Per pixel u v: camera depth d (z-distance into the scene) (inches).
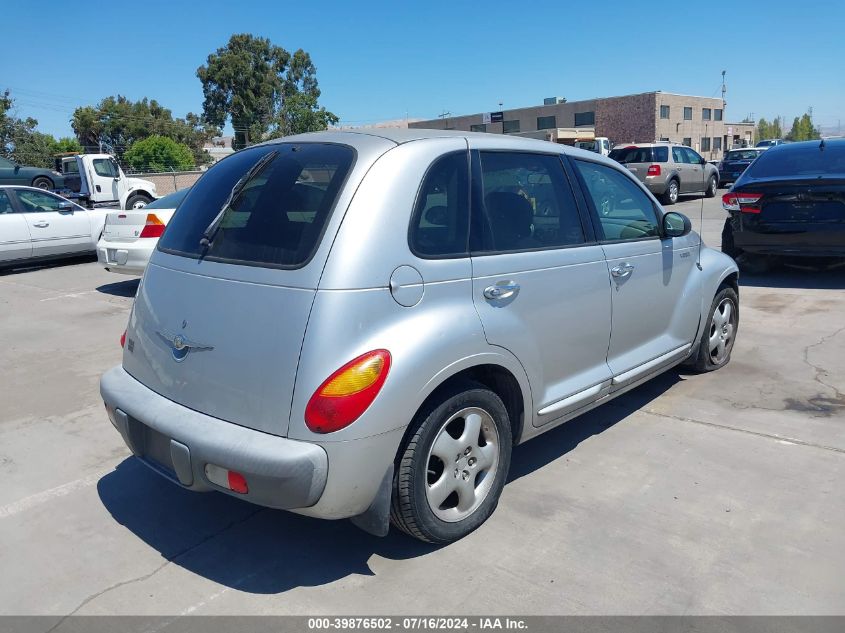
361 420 107.3
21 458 172.9
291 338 107.8
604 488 148.7
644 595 113.9
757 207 320.8
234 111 2341.3
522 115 2605.8
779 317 277.7
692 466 157.4
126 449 177.5
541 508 141.1
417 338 113.9
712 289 204.1
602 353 160.1
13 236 451.8
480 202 132.2
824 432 172.6
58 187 852.0
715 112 2630.4
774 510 138.2
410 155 122.8
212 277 121.4
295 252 113.4
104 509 147.3
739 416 184.2
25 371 242.5
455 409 122.3
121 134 2413.9
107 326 303.3
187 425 115.2
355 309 108.7
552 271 141.7
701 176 845.8
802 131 3914.9
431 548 129.0
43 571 125.6
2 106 1978.3
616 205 169.3
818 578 117.1
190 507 147.5
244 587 119.6
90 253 505.0
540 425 144.5
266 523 140.3
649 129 2315.5
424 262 118.5
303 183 122.6
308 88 2458.2
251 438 108.8
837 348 236.8
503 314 130.3
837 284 331.6
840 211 303.3
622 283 162.9
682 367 217.9
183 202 146.6
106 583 121.8
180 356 121.7
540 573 120.3
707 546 126.7
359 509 112.9
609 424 182.2
